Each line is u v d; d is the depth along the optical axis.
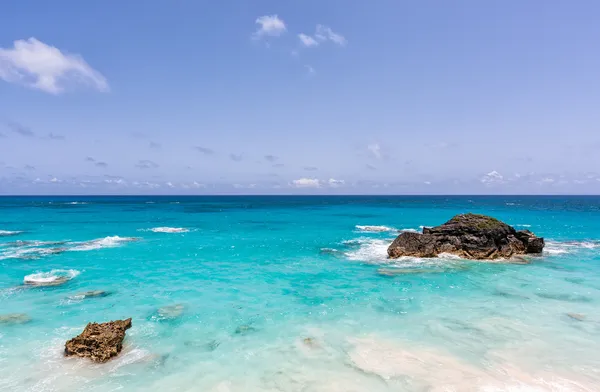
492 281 20.16
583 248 30.50
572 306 15.93
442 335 12.93
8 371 10.31
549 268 23.27
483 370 10.52
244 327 13.82
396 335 12.98
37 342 12.20
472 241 26.75
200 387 9.77
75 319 14.36
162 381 10.04
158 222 53.84
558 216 68.94
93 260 25.52
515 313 15.09
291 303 16.59
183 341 12.57
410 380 10.03
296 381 10.05
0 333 12.88
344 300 17.00
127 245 31.97
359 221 57.22
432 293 17.98
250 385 9.87
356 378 10.16
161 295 17.66
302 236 38.62
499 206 116.25
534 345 12.10
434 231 28.25
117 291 18.22
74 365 10.74
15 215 64.88
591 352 11.60
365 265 24.33
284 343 12.41
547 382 9.91
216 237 37.50
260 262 25.34
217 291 18.42
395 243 27.59
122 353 11.62
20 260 25.06
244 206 111.00
